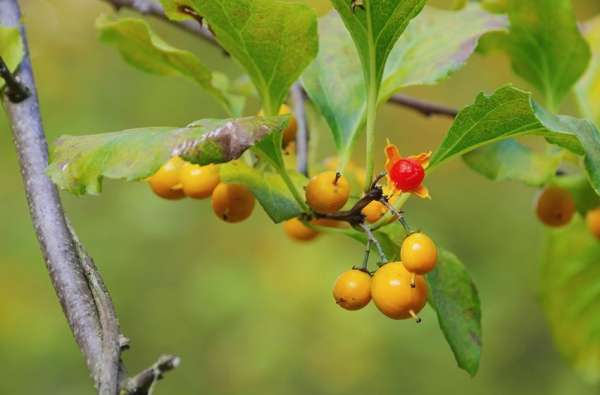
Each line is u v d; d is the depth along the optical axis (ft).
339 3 1.40
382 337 4.18
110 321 1.32
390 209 1.39
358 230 1.43
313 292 4.19
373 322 4.20
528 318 4.37
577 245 1.84
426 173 1.45
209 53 4.39
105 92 4.12
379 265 1.41
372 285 1.39
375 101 1.42
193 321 4.13
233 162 1.44
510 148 1.58
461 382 4.20
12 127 1.48
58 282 1.37
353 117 1.52
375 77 1.42
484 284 4.41
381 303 1.39
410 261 1.37
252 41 1.43
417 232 1.38
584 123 1.41
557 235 1.84
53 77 3.86
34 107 1.49
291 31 1.42
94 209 4.07
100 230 4.02
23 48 1.51
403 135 4.54
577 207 1.68
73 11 3.30
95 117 4.06
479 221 4.58
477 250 4.54
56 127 3.94
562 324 1.87
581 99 1.79
